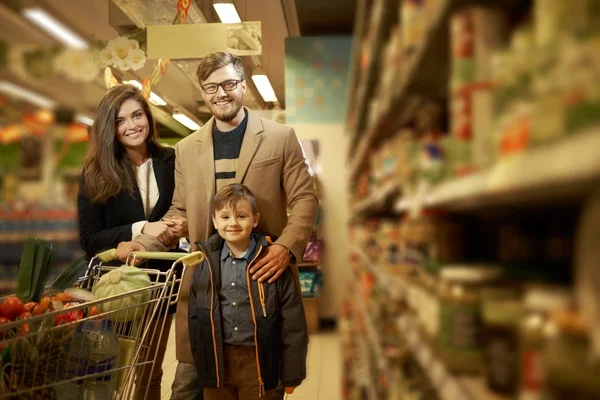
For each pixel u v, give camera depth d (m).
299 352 1.95
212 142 2.16
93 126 2.32
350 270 1.57
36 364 1.48
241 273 1.99
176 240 2.30
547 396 0.54
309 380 2.44
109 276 1.76
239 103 2.11
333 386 1.76
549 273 0.76
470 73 0.83
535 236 0.89
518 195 0.60
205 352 1.97
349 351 1.57
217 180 2.16
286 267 1.99
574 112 0.47
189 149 2.19
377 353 1.35
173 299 2.27
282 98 3.64
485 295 0.77
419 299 1.02
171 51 3.25
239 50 3.21
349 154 1.46
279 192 2.17
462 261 0.95
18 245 4.30
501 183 0.55
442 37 0.94
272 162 2.12
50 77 4.96
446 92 1.14
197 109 8.00
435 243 1.01
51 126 5.30
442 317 0.84
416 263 1.07
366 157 1.77
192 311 2.01
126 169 2.34
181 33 3.26
